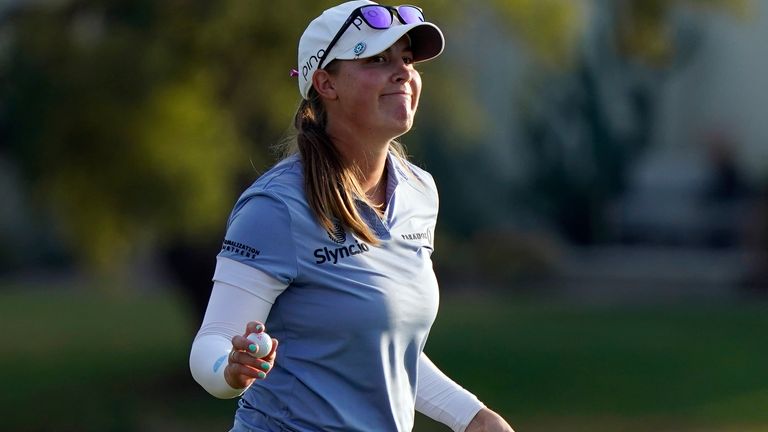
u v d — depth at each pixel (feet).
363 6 40.75
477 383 189.06
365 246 39.99
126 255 177.99
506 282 282.77
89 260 164.66
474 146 291.58
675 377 192.24
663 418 165.07
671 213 296.10
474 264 285.02
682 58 294.25
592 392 182.70
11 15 155.22
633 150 298.56
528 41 169.89
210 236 165.27
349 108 40.98
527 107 293.02
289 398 40.34
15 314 276.62
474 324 243.40
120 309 281.54
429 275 41.34
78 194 152.76
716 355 208.64
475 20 170.40
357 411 40.40
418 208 42.42
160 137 146.92
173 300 293.84
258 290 39.17
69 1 152.25
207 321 39.32
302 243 39.27
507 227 297.74
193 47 145.89
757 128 291.58
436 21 154.92
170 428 166.61
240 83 149.07
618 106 296.51
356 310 39.50
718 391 181.98
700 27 293.43
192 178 147.33
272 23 142.92
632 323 242.58
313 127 41.39
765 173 285.64
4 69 152.76
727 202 291.79
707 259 286.87
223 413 175.63
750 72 291.79
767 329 233.14
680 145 297.33
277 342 36.04
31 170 155.02
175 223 151.94
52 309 282.97
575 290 280.72
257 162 152.56
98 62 146.10
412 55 42.42
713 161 293.64
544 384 188.14
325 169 39.86
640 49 198.80
